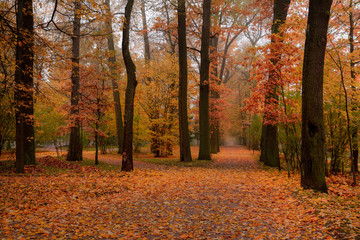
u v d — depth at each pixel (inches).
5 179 336.2
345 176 453.1
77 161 631.8
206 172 474.6
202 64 703.1
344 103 414.6
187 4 698.2
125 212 238.1
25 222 200.7
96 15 354.9
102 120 621.9
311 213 219.3
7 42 346.0
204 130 702.5
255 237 180.4
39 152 1045.8
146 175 427.5
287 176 425.4
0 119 465.7
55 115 882.1
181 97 676.7
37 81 446.9
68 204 255.9
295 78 414.9
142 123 936.9
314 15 280.7
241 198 281.3
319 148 287.7
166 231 194.4
